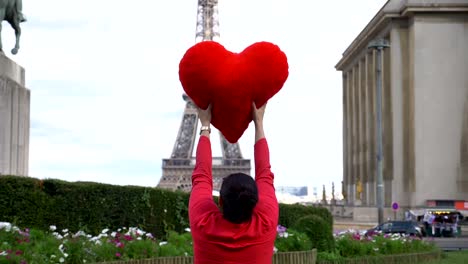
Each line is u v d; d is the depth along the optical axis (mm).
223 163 136500
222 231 7008
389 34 127062
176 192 27688
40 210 22406
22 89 31969
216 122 8164
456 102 117250
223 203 7145
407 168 120375
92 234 23828
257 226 7066
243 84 7750
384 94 128625
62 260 18109
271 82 7848
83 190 23688
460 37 118000
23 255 17484
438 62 118000
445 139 116750
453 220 79062
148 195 25594
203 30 151500
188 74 7773
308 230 27984
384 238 35062
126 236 20703
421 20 118438
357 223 98875
